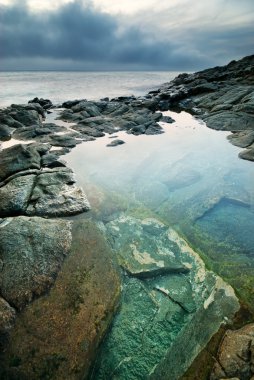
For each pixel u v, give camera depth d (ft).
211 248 22.39
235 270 20.03
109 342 15.11
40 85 161.07
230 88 75.56
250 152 40.24
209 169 36.50
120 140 47.91
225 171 35.76
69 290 16.79
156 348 14.75
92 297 16.61
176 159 40.14
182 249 22.07
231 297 17.57
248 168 36.45
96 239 21.59
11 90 131.03
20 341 13.87
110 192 30.40
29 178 29.01
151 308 16.99
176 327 15.80
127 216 26.05
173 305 17.15
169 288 18.38
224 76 100.58
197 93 82.99
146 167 37.47
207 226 25.30
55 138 46.73
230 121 55.52
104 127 55.83
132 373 13.75
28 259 17.98
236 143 45.55
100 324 15.35
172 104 79.05
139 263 20.27
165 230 24.31
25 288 16.25
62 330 14.56
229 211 27.50
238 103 64.08
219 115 59.82
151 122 58.03
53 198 26.43
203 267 20.29
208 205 28.37
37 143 43.21
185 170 36.29
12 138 47.80
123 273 19.49
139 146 46.06
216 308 16.80
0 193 26.17
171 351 14.55
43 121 62.34
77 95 118.62
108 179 33.78
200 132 53.47
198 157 40.70
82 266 18.69
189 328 15.66
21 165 32.30
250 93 64.90
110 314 16.20
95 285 17.48
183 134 52.47
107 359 14.38
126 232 23.63
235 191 30.89
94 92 131.44
